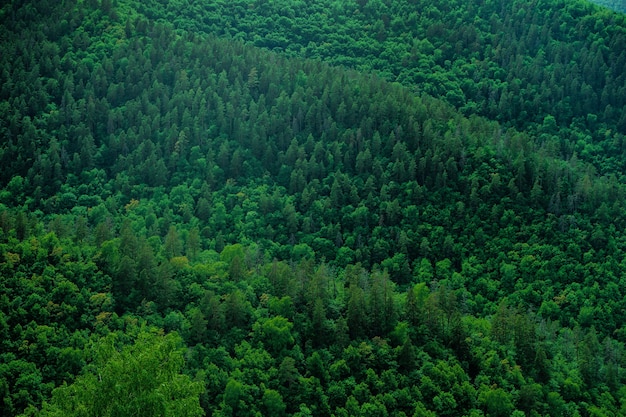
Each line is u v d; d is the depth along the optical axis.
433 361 178.38
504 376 178.50
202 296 181.75
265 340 174.12
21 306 170.38
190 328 172.62
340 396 166.25
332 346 176.50
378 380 170.75
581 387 181.38
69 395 99.62
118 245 196.00
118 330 168.75
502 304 197.88
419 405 166.12
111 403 94.69
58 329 167.88
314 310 180.25
